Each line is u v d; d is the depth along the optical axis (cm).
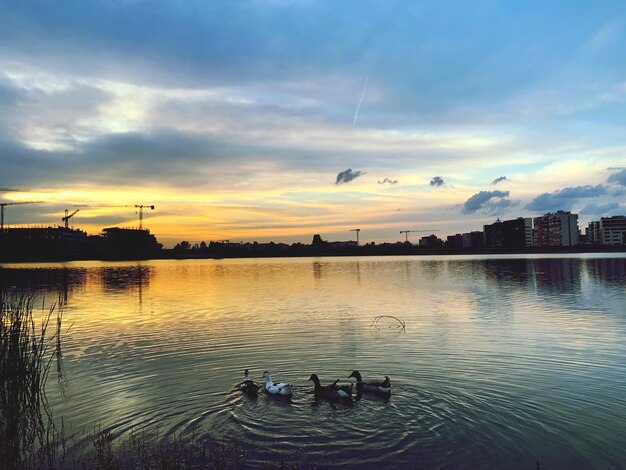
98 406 1706
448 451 1320
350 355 2423
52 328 3303
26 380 1750
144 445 1375
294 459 1277
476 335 2873
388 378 1919
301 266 15200
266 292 5969
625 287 5791
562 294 5088
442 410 1627
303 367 2225
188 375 2102
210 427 1507
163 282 7969
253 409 1666
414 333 2967
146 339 2902
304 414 1609
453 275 8688
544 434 1423
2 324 1800
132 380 2025
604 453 1300
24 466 1255
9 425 1463
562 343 2616
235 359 2388
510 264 12900
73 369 2206
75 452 1336
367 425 1506
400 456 1293
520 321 3372
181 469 1220
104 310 4294
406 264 15025
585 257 18462
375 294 5488
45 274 10544
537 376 2006
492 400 1717
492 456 1288
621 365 2153
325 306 4428
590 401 1692
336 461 1266
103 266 16512
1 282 2006
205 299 5197
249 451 1329
